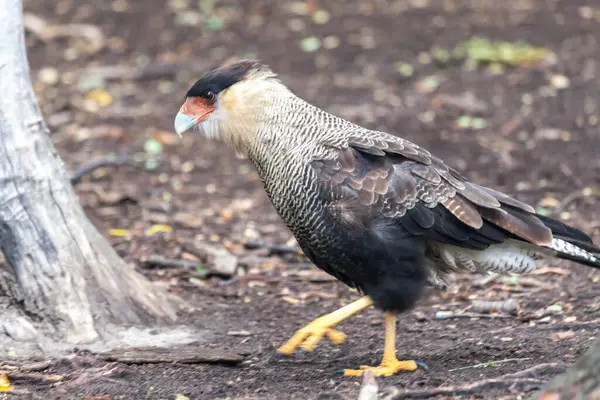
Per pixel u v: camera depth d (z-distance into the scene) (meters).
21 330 9.82
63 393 8.66
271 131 9.38
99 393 8.65
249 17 25.03
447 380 8.53
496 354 9.34
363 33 23.64
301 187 9.11
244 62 9.73
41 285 9.96
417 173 8.90
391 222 8.88
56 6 25.62
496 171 16.03
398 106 19.25
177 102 19.97
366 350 9.95
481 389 7.95
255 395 8.48
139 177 16.48
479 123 18.25
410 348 9.86
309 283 12.40
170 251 13.30
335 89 20.25
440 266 9.47
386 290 8.99
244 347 10.05
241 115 9.51
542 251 9.18
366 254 8.94
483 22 24.14
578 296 11.20
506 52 21.39
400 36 23.36
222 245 13.64
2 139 9.96
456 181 8.96
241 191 16.00
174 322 10.69
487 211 8.87
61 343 9.80
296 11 25.41
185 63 21.95
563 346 9.33
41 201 10.09
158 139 18.22
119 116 19.27
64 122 18.95
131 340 10.05
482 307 11.00
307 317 11.14
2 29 10.06
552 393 6.49
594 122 17.94
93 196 15.48
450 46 22.53
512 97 19.48
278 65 21.80
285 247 13.38
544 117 18.38
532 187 15.34
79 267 10.19
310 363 9.52
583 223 13.75
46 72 21.44
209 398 8.48
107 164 15.27
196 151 17.84
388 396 7.86
